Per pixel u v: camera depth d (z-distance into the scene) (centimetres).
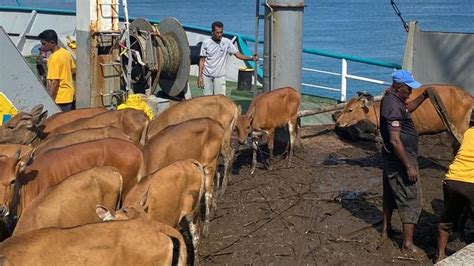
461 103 1099
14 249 546
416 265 788
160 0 12800
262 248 830
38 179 787
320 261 796
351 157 1185
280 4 1205
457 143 1021
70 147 821
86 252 568
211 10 8394
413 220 805
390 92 803
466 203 762
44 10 2122
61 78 1230
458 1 10262
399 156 786
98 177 738
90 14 1350
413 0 10769
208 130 911
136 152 837
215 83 1357
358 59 1526
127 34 1371
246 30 4916
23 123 981
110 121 1012
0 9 2197
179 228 863
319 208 948
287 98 1146
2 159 721
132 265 584
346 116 1228
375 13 7112
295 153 1208
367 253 816
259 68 1761
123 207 674
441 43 1387
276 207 953
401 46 3581
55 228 576
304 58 3184
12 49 1145
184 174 763
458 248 825
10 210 724
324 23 5594
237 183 1053
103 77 1380
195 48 1495
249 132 1089
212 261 803
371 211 938
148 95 1424
